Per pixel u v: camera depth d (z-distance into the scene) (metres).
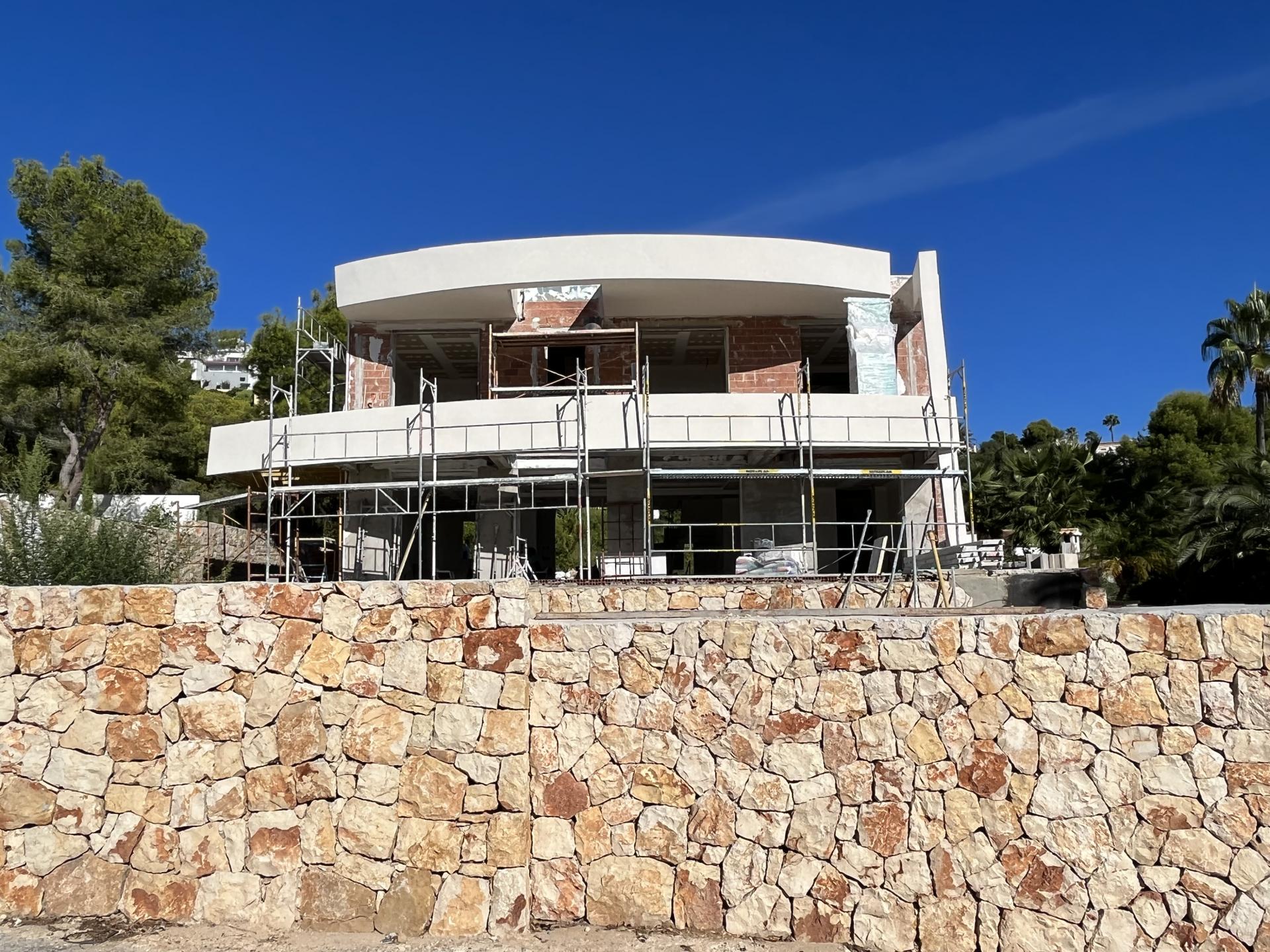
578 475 14.02
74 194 23.66
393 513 14.05
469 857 5.36
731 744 5.45
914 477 15.09
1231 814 4.99
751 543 16.52
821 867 5.28
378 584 5.72
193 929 5.34
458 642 5.61
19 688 5.68
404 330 19.12
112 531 11.42
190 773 5.57
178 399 24.95
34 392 22.39
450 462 16.16
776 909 5.26
